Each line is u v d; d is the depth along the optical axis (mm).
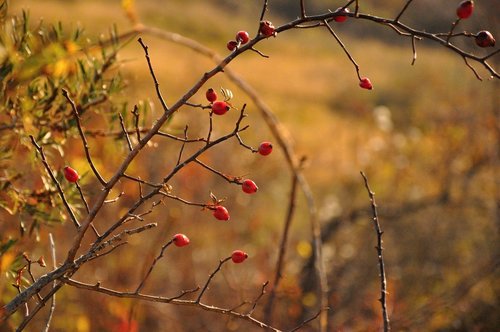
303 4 2227
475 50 8594
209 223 6551
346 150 10258
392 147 8516
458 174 7363
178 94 11359
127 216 2234
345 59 27672
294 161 4262
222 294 5625
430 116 9727
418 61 23375
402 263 6668
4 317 2168
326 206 7621
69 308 4758
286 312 5234
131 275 5270
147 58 2160
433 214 7078
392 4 25609
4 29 2777
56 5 24156
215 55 4309
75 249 2201
